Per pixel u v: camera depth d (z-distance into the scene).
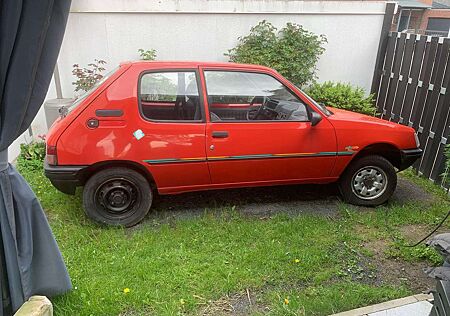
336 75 7.09
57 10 1.84
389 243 3.41
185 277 2.83
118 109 3.33
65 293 2.53
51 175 3.33
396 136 3.95
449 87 4.55
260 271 2.93
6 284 2.19
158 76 3.45
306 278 2.88
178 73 3.49
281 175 3.83
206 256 3.10
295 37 6.47
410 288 2.83
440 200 4.36
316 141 3.76
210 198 4.26
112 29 6.38
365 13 6.71
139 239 3.34
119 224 3.57
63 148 3.30
